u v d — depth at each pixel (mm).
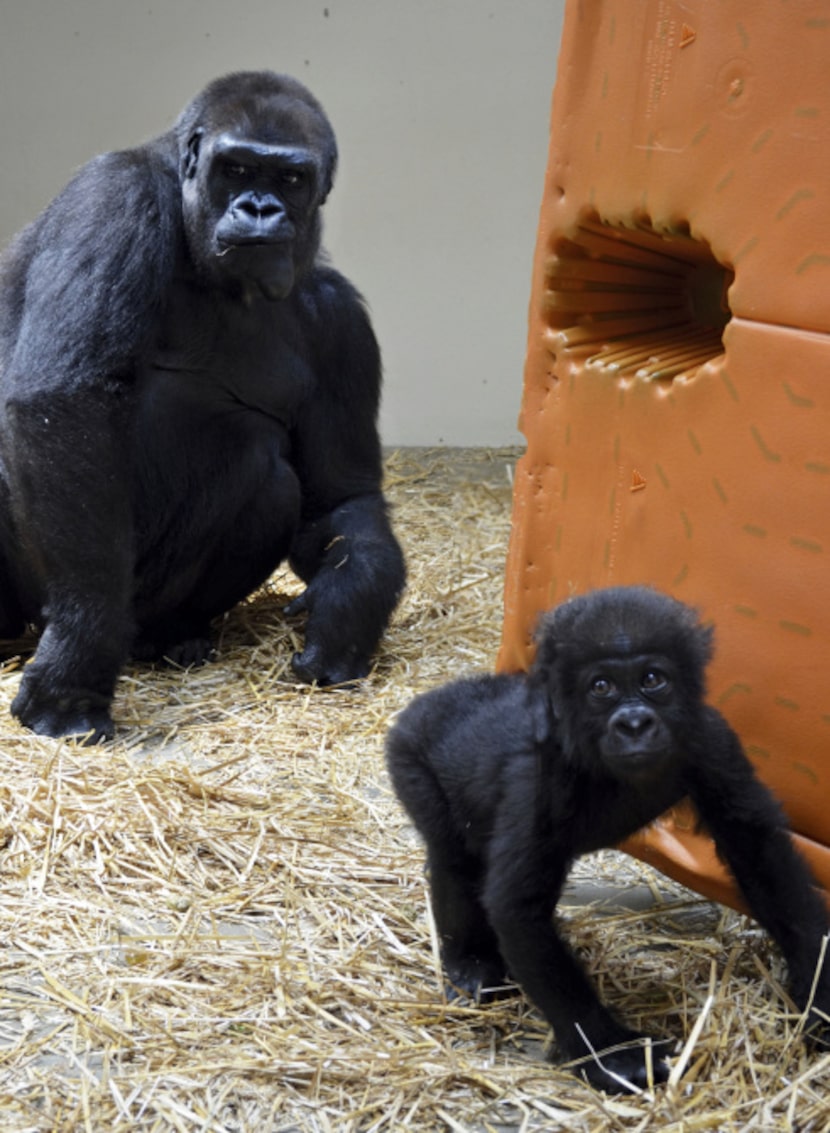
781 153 3889
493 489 9977
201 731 5969
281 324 6680
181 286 6250
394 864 4723
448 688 4109
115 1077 3520
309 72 10531
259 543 6840
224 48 10633
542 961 3525
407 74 10391
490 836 3758
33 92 11047
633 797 3623
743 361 4062
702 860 4340
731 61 3977
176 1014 3826
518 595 4992
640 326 4832
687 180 4152
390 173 10594
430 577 8125
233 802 5203
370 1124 3379
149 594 6676
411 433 11109
